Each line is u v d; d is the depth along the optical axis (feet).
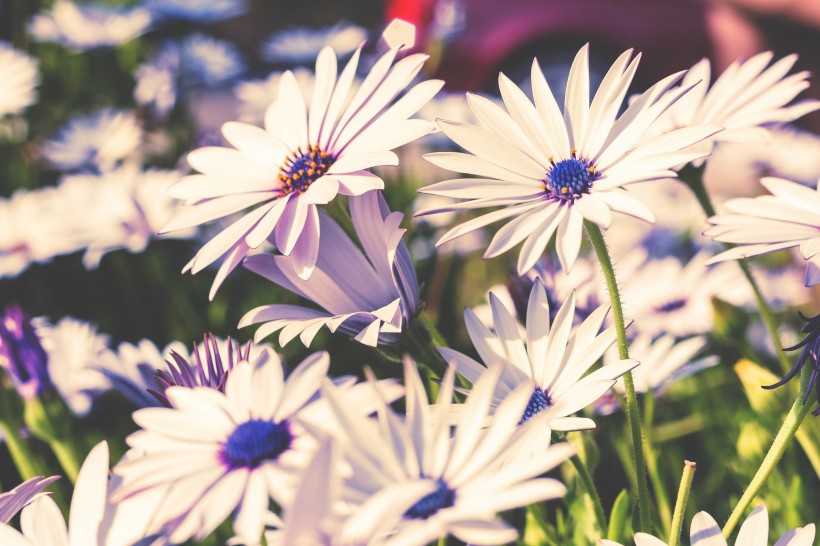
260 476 1.38
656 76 6.18
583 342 1.56
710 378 2.23
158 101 3.84
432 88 1.64
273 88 3.61
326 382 1.35
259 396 1.42
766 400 1.77
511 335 1.57
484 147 1.59
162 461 1.39
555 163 1.59
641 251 2.53
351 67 1.70
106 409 2.22
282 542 1.27
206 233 2.97
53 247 2.82
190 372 1.56
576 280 2.16
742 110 1.82
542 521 1.75
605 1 6.20
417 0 5.50
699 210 2.89
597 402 1.96
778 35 3.91
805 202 1.57
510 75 6.21
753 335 2.29
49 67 4.11
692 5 5.96
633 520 1.57
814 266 1.49
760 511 1.45
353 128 1.67
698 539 1.44
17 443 1.96
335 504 1.32
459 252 2.99
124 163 3.56
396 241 1.59
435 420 1.46
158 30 4.24
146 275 2.93
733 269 2.38
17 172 3.59
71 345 2.23
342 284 1.65
